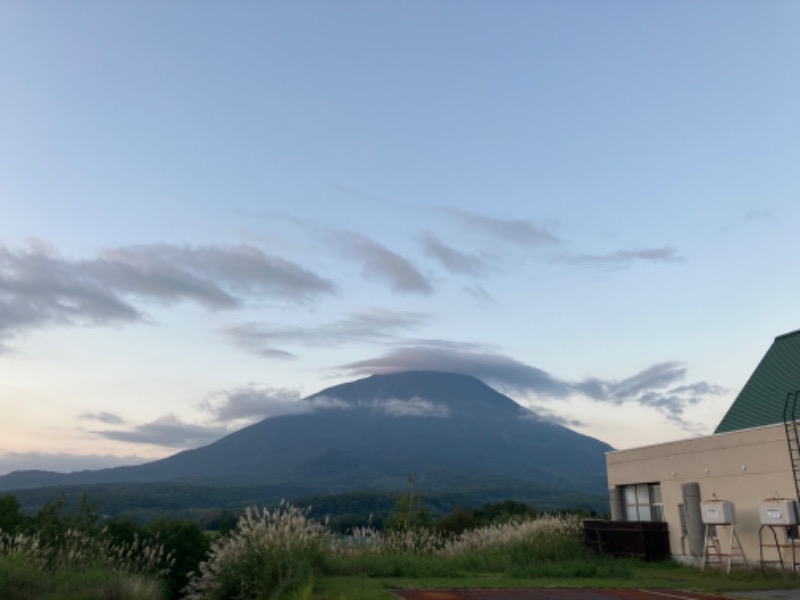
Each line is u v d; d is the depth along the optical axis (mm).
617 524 23906
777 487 18922
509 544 23141
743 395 25953
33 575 14320
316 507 84125
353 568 17859
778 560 18562
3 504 31250
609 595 13820
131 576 16328
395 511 31516
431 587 14789
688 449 22766
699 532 21422
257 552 15875
